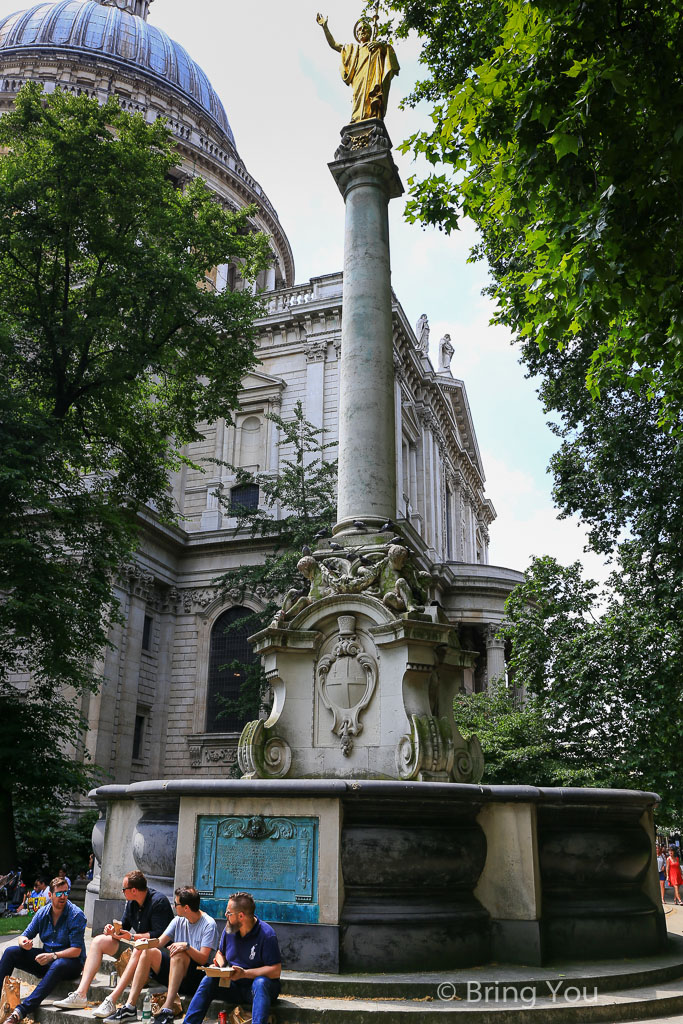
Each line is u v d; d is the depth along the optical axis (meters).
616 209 8.57
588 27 8.57
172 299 25.11
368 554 12.04
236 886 8.94
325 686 11.35
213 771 39.09
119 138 26.33
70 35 62.81
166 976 7.77
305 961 8.39
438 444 55.47
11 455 21.77
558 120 8.80
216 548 42.16
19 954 8.38
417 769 10.23
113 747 35.97
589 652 22.55
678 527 20.06
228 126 72.19
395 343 45.53
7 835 23.88
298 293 46.53
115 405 26.22
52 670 23.23
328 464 36.56
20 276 25.33
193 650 41.38
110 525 25.20
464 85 9.67
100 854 11.80
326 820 8.77
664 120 8.45
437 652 11.30
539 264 10.43
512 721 24.70
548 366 23.31
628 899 10.28
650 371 11.05
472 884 9.37
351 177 14.84
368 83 15.38
